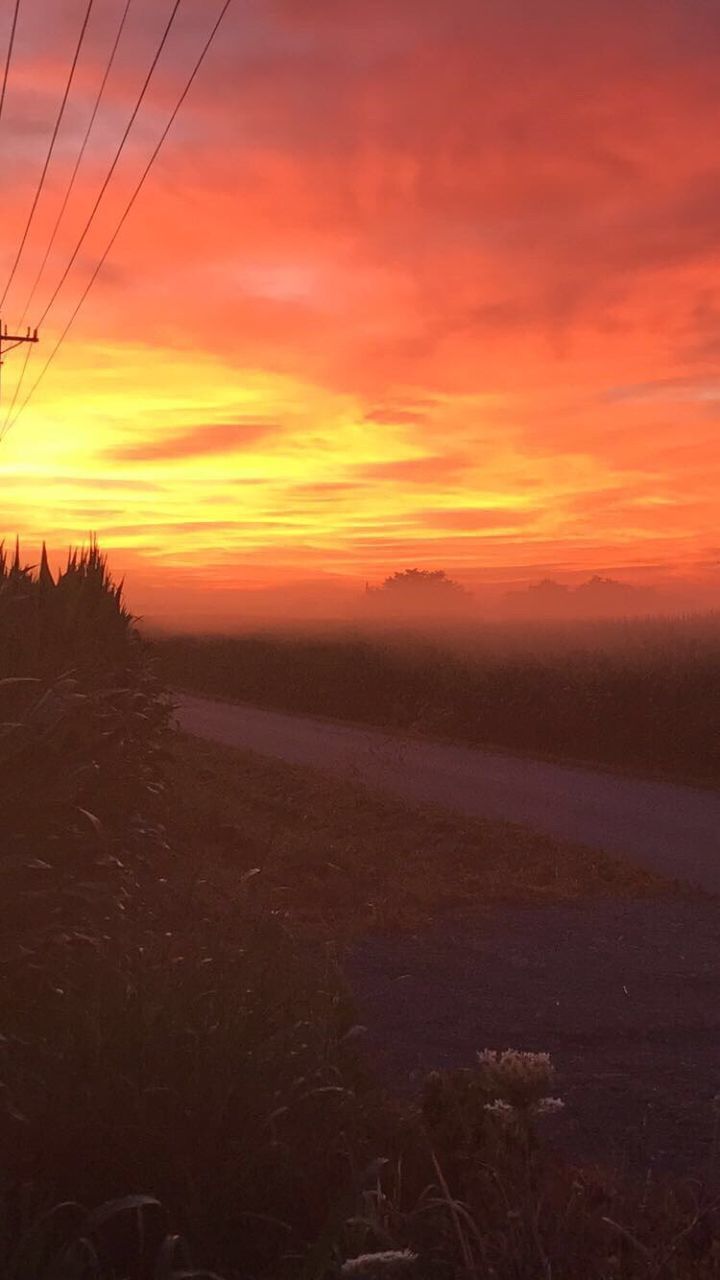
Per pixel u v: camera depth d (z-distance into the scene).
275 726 29.30
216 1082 3.91
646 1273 3.35
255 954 5.90
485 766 20.55
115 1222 3.48
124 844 7.28
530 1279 3.29
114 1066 3.99
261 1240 3.51
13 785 5.41
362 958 7.98
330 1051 4.73
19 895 4.94
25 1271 3.05
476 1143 3.80
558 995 7.16
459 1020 6.61
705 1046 6.18
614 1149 4.66
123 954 5.14
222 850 11.14
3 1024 4.64
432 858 11.79
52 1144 3.67
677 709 21.41
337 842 12.42
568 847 12.38
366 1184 3.77
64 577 10.29
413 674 30.12
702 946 8.47
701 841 13.14
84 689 7.76
